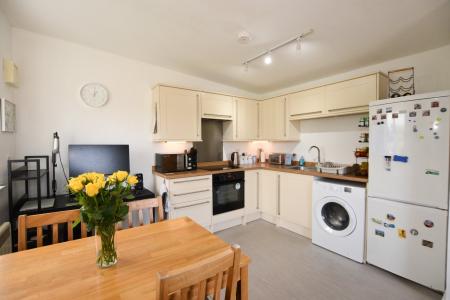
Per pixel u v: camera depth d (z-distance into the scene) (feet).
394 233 6.67
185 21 6.43
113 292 2.70
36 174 6.64
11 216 6.12
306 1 5.36
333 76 10.79
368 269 7.21
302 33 6.82
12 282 2.85
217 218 10.11
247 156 13.20
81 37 7.81
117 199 3.30
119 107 9.36
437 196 5.90
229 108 11.67
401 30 6.60
